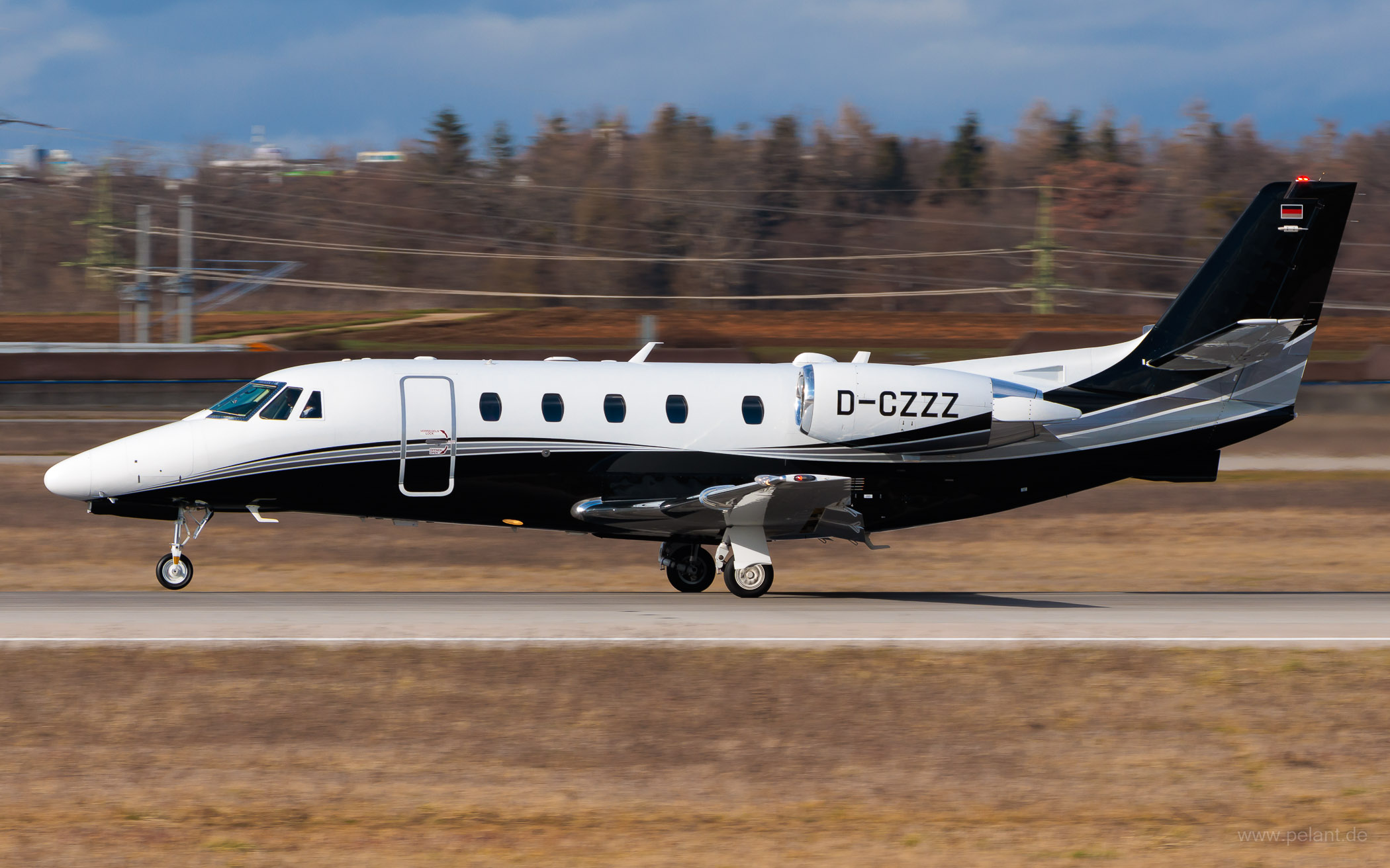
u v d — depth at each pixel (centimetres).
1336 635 5647
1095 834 3650
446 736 4269
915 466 6950
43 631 5122
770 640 5194
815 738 4356
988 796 3941
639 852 3441
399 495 6581
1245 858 3488
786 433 6825
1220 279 7238
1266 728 4572
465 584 8344
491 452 6575
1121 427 7200
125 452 6444
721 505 6525
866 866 3378
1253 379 7288
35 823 3566
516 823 3641
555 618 5712
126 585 8156
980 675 4909
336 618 5606
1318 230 7200
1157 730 4525
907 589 8369
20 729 4206
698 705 4569
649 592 7456
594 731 4347
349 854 3391
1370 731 4569
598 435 6656
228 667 4731
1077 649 5225
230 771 3959
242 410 6588
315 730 4278
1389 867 3444
